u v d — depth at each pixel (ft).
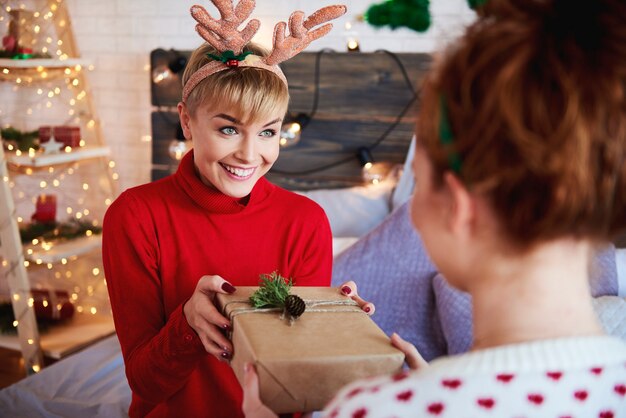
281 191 4.45
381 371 2.63
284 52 3.87
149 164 10.25
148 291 3.97
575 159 1.54
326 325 2.95
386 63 8.76
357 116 9.00
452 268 1.87
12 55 9.02
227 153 3.88
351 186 9.23
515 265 1.76
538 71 1.58
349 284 3.48
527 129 1.57
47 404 6.36
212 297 3.47
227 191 4.01
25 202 11.14
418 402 1.68
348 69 8.89
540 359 1.69
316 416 5.42
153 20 9.73
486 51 1.65
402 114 8.86
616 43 1.55
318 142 9.21
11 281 8.61
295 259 4.29
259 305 3.09
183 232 4.08
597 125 1.55
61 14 9.75
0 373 9.29
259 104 3.74
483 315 1.83
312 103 9.10
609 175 1.58
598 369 1.70
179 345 3.45
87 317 10.09
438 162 1.76
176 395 4.07
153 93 9.66
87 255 10.80
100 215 10.70
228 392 4.07
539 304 1.75
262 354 2.56
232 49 3.82
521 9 1.70
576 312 1.77
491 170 1.63
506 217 1.69
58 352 8.77
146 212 4.04
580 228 1.67
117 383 6.87
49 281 11.13
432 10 8.54
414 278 6.91
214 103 3.76
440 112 1.75
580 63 1.56
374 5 8.73
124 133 10.30
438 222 1.85
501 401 1.64
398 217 7.25
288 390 2.54
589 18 1.60
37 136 9.46
